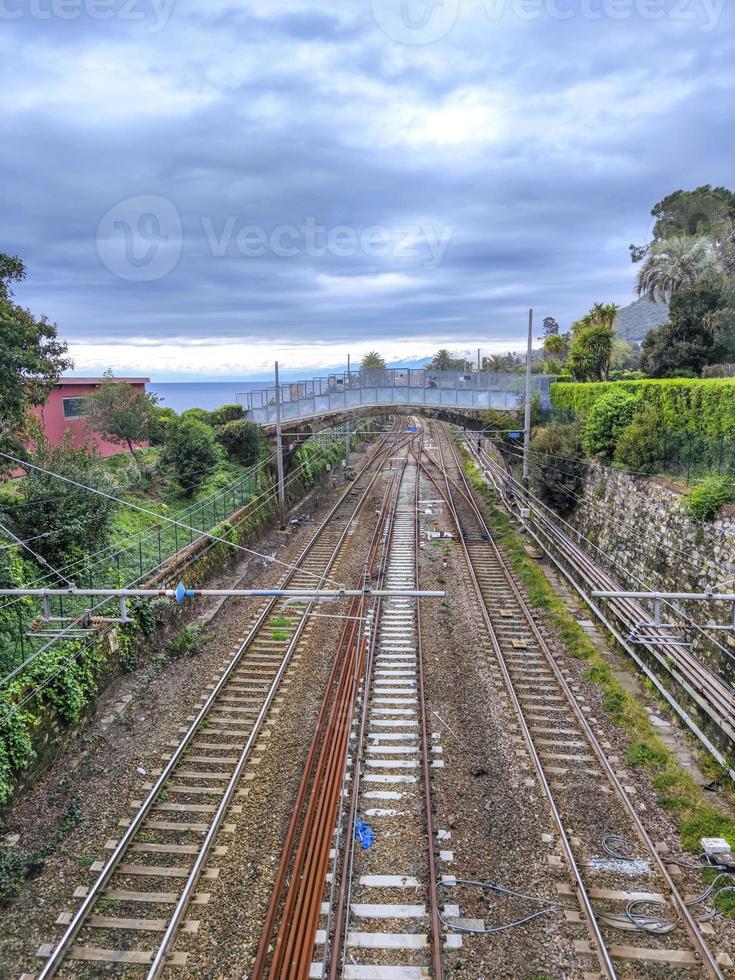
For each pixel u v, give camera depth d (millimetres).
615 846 10117
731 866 9547
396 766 11914
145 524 22281
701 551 16656
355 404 36969
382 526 30078
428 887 9125
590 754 12531
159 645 17328
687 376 31562
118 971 7938
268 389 33812
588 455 25828
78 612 15438
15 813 10883
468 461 49000
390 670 15672
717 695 13258
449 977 7820
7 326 14555
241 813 10703
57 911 8789
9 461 16297
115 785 11469
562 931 8508
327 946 8094
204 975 7852
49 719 12281
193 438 27406
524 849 9969
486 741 12852
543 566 24469
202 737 13008
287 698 14484
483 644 17406
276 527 30156
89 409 26359
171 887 9188
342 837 10000
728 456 17594
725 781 11883
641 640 10422
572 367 38875
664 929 8570
